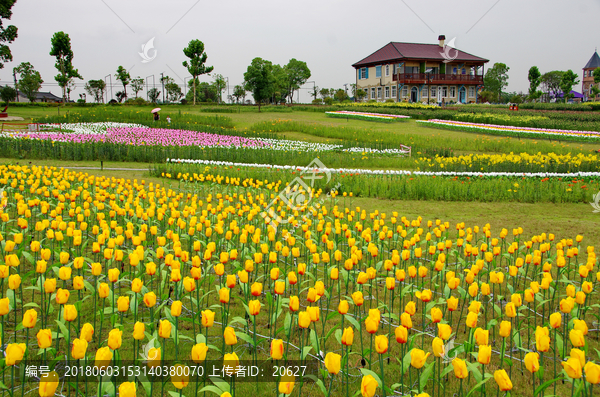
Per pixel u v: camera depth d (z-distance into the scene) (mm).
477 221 10859
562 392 4031
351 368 4305
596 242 9172
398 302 5895
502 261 7863
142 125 30234
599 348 4855
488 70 83938
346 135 28766
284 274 5941
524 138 31078
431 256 7656
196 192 12477
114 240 5848
